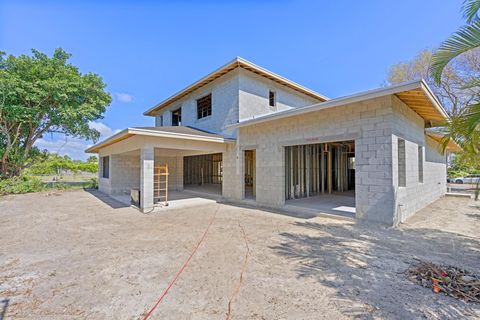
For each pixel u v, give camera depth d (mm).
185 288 3070
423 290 2955
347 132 6758
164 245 4793
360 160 6488
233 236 5383
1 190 13570
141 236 5438
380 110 6086
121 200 11219
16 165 15883
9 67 14633
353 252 4312
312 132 7637
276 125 8828
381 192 6074
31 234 5652
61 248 4656
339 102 6355
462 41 3611
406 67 18922
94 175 25875
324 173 12984
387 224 5984
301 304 2688
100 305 2703
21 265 3844
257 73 11195
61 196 12898
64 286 3145
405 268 3604
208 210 8586
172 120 16094
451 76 13461
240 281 3246
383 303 2680
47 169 19359
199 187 16781
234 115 10641
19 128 15523
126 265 3816
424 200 9008
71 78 15719
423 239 5059
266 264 3811
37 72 14953
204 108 13305
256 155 9602
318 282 3199
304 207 8445
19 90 13586
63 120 15977
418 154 8562
